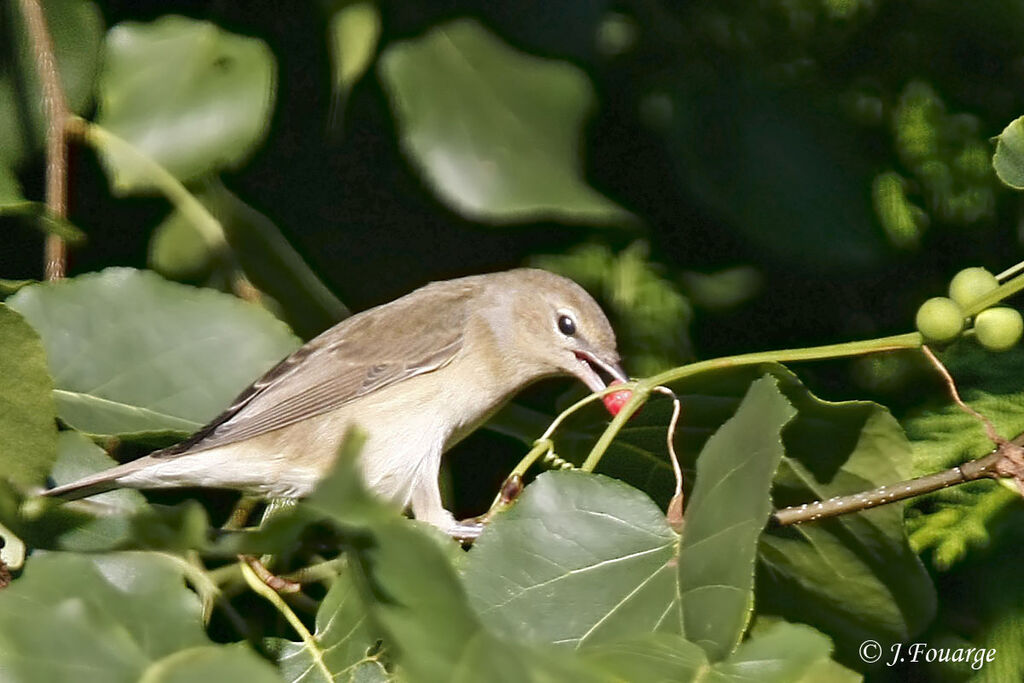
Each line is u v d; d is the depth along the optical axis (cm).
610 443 967
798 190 1134
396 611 643
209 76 989
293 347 962
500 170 960
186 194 991
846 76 1191
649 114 1152
